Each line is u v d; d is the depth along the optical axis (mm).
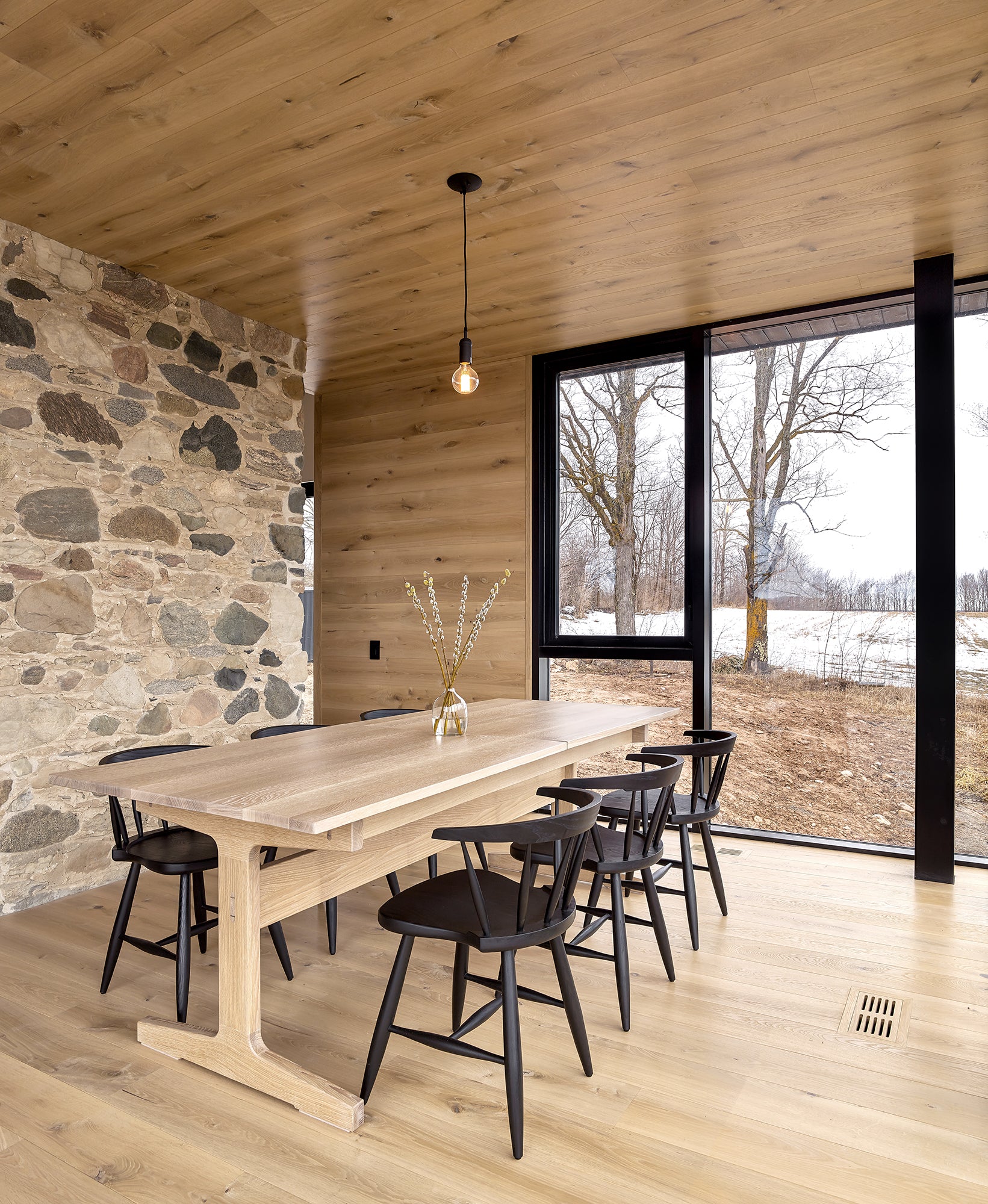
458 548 5145
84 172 2924
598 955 2377
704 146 2770
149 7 2133
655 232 3391
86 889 3559
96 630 3627
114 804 2525
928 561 3639
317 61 2342
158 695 3902
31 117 2604
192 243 3508
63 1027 2369
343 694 5590
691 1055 2211
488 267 3748
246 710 4375
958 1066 2156
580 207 3184
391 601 5387
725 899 3281
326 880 2279
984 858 3830
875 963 2791
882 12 2148
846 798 4199
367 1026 2367
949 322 3598
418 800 2197
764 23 2189
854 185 3016
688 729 4539
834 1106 1975
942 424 3619
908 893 3480
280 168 2906
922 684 3646
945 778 3602
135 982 2660
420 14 2158
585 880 3611
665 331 4551
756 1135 1866
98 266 3658
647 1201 1652
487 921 1903
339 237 3443
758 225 3332
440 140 2738
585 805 2053
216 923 2541
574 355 4816
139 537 3828
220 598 4246
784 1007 2480
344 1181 1715
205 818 2139
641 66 2361
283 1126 1909
